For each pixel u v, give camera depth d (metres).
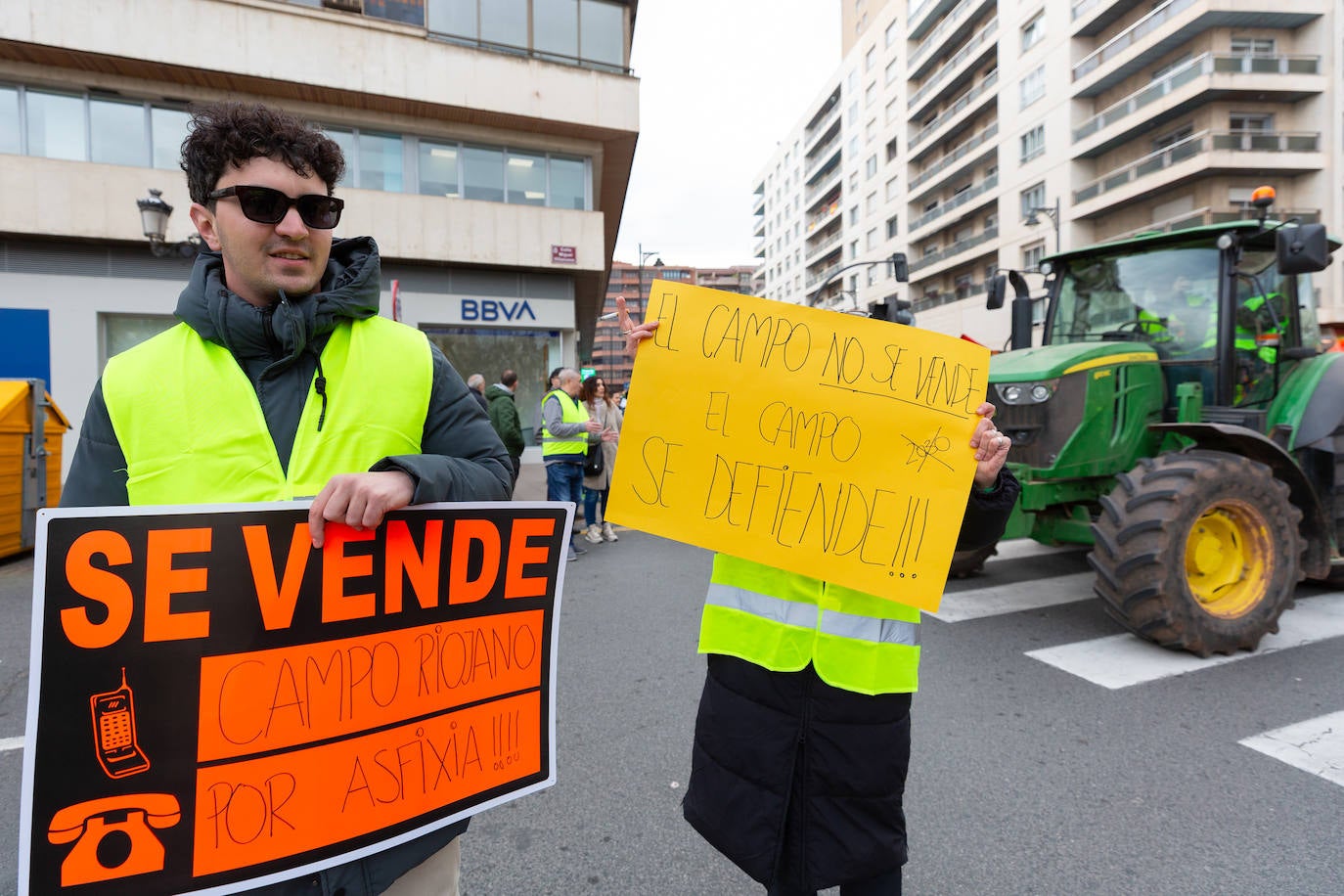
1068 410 4.20
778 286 82.56
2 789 2.53
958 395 1.64
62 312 11.79
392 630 1.17
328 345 1.16
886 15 50.38
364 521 1.03
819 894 1.99
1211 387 4.42
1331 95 27.31
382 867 1.16
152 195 8.95
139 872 0.99
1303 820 2.31
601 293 23.72
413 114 13.78
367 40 12.78
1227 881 2.02
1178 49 29.08
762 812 1.48
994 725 3.01
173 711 1.01
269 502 1.06
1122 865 2.10
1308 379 4.57
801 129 70.94
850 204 57.94
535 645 1.35
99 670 0.97
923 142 45.38
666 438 1.69
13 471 6.22
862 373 1.68
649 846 2.21
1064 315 5.22
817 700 1.48
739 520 1.65
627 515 1.68
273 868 1.06
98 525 0.97
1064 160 33.12
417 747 1.20
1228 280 4.34
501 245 14.20
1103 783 2.55
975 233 41.41
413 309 13.95
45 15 10.95
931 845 2.21
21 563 6.21
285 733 1.08
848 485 1.63
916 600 1.56
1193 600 3.57
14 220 11.30
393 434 1.18
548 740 1.37
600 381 8.09
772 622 1.55
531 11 14.18
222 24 11.91
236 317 1.06
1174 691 3.32
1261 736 2.88
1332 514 4.52
